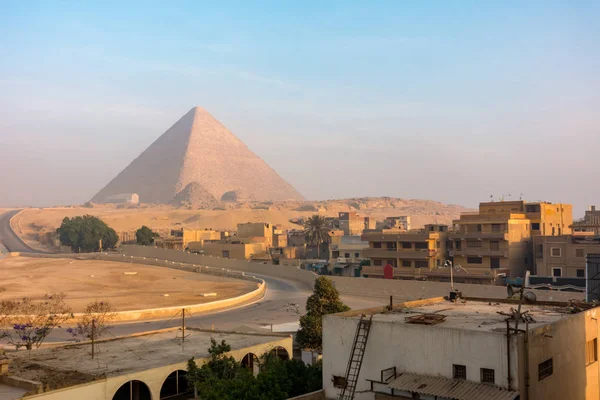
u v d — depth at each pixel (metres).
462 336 25.64
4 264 165.25
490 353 24.86
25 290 113.56
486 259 96.12
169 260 166.00
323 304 55.00
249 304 97.94
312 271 127.19
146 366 35.22
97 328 58.41
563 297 65.69
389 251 104.31
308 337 52.41
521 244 96.94
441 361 26.19
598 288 43.94
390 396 26.73
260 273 139.88
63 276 137.00
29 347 47.16
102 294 109.81
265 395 30.98
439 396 24.84
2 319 67.69
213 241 172.00
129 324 76.94
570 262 85.50
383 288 96.75
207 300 103.19
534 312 32.19
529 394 24.48
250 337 44.88
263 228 166.75
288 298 104.94
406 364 27.17
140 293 111.88
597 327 31.50
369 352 28.41
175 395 35.56
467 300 38.44
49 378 32.19
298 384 33.28
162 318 83.06
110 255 175.50
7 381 31.59
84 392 31.02
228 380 32.25
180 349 40.34
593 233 107.56
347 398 28.03
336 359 29.59
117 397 33.41
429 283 89.69
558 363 27.09
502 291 77.88
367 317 30.56
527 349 24.59
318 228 149.62
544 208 103.38
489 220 97.75
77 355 38.56
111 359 37.31
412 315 31.45
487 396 24.05
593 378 30.59
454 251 99.31
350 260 131.12
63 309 79.50
